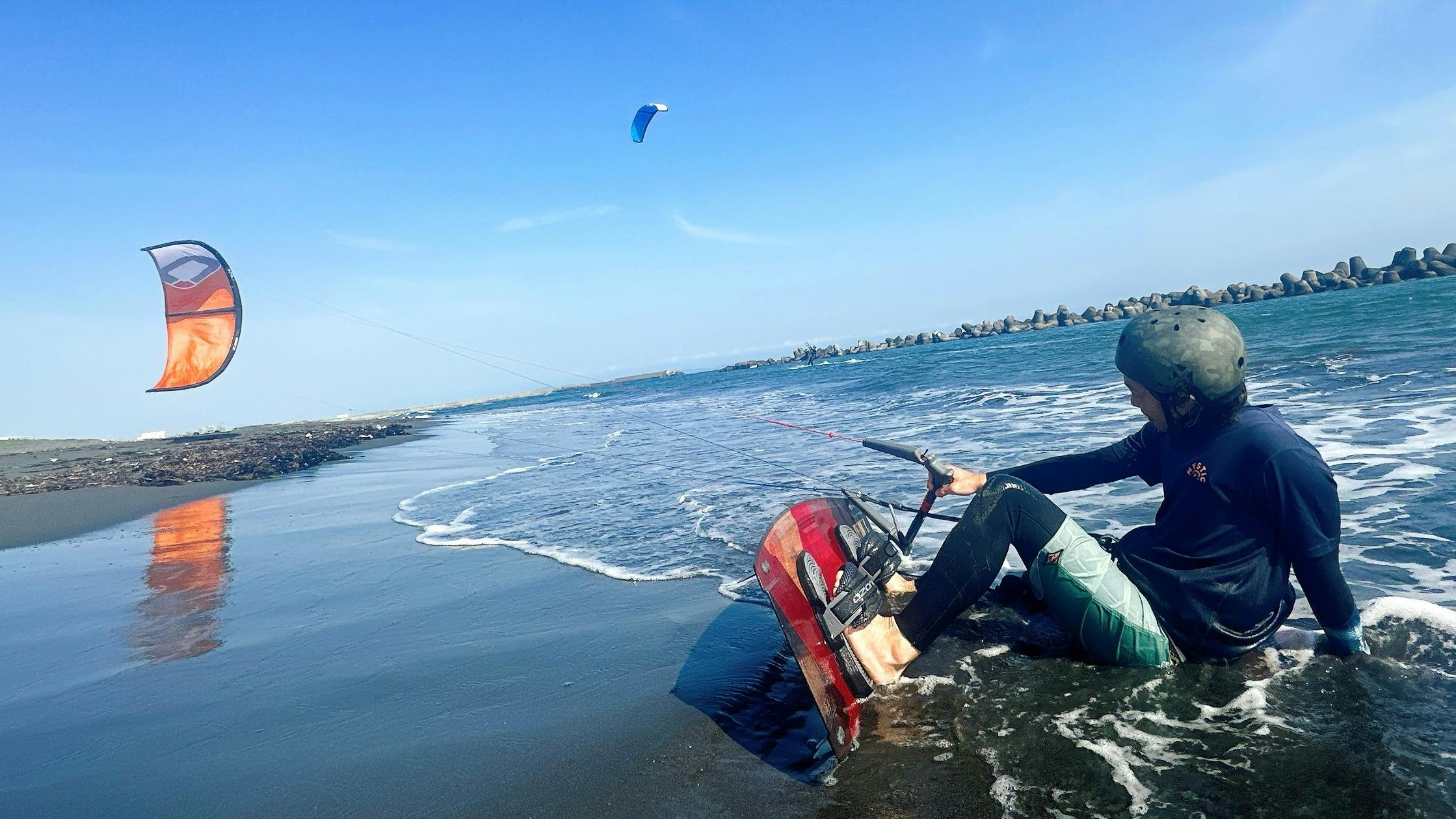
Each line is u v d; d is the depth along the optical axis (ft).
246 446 72.13
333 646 14.29
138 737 11.00
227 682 12.87
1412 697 8.42
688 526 20.94
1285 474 8.34
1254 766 7.58
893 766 8.38
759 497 23.35
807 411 53.72
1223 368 8.50
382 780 9.26
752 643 12.39
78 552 26.55
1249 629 9.20
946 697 9.75
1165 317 9.08
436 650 13.60
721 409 67.10
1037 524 9.78
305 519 29.96
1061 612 10.16
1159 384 8.82
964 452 26.53
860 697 9.31
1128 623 9.55
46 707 12.44
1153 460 10.40
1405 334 47.19
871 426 39.01
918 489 21.85
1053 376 54.03
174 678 13.28
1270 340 56.08
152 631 16.19
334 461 57.62
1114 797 7.37
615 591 15.94
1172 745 8.12
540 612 15.16
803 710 10.00
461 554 20.95
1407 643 9.59
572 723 10.28
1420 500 15.08
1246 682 9.17
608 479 31.37
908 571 14.38
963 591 9.76
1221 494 8.80
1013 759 8.21
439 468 45.16
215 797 9.16
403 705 11.38
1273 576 8.93
